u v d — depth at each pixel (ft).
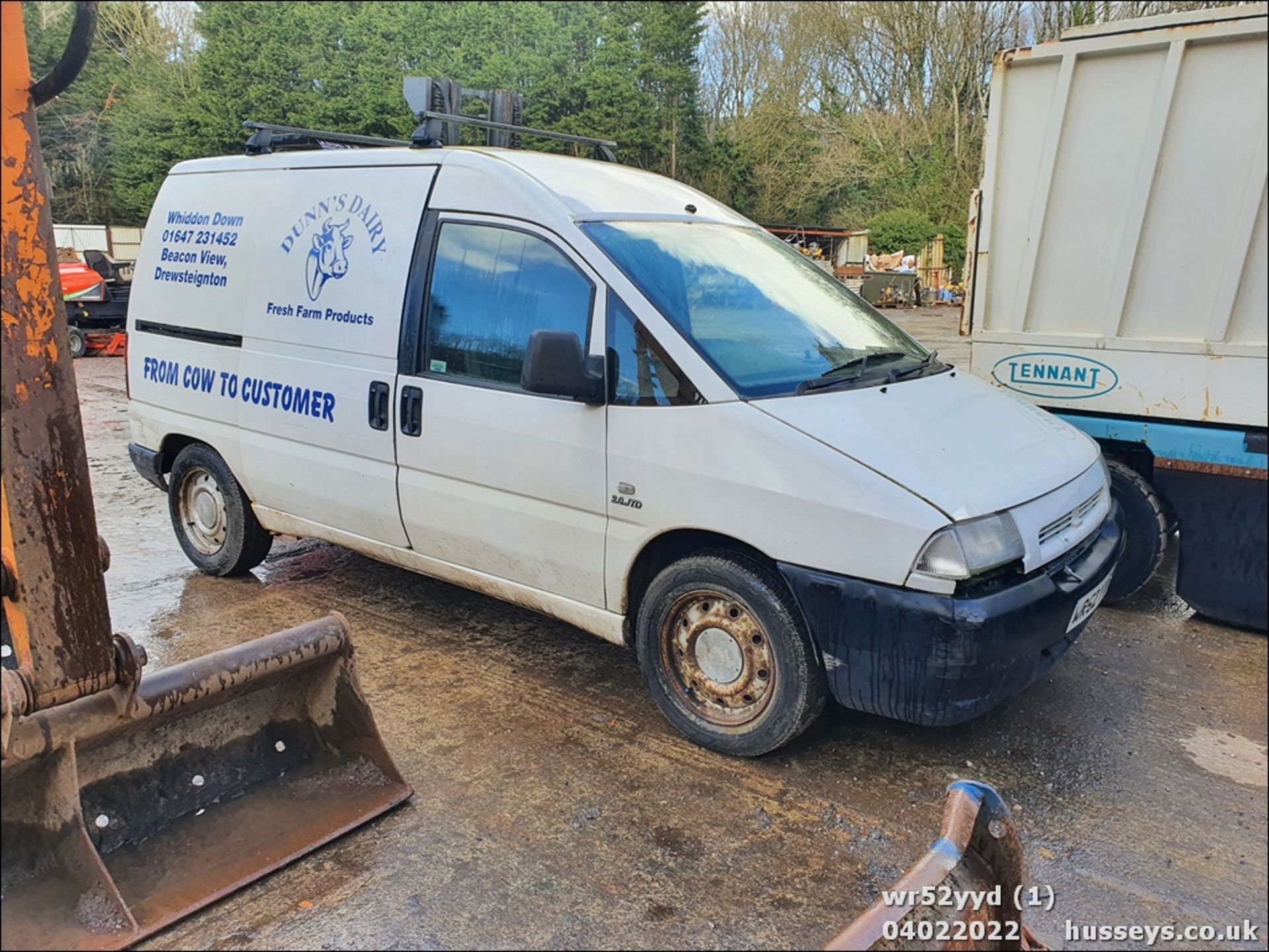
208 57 87.76
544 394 12.09
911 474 10.05
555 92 89.51
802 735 11.94
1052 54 14.62
